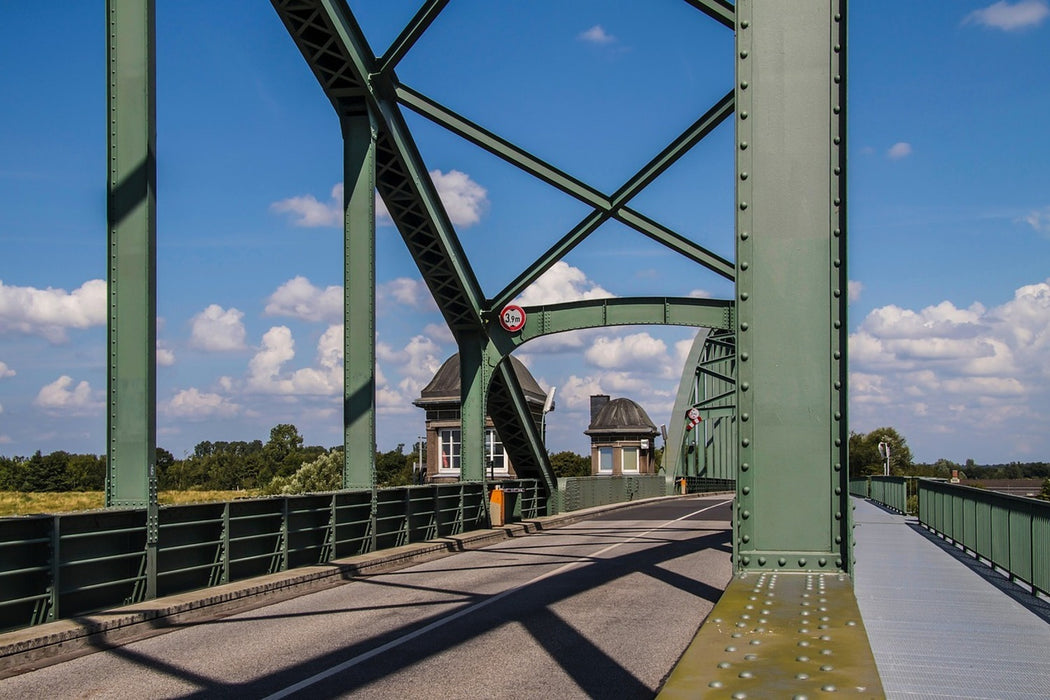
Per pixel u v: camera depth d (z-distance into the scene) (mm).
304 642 8961
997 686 5574
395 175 19062
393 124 18250
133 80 10992
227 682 7207
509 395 24734
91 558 9836
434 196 20141
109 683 7262
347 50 16250
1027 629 7484
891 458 136500
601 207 20219
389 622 10102
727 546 18766
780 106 4504
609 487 38062
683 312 22969
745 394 4391
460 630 9406
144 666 7926
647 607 10742
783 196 4449
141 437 10789
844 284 4367
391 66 17281
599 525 26812
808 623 3199
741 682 2459
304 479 61875
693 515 31375
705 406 55500
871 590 9828
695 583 12953
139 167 10945
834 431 4316
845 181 4414
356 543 16516
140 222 10922
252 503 13078
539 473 27750
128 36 11062
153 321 10977
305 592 13109
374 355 17000
